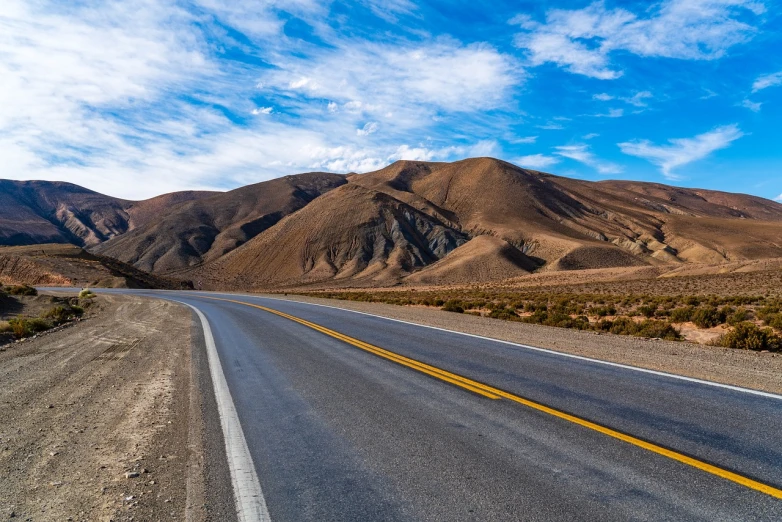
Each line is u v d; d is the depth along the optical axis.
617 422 5.50
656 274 83.31
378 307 25.83
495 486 3.98
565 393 6.80
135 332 16.34
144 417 6.26
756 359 9.48
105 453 5.04
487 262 130.62
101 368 9.83
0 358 11.28
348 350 10.99
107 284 65.38
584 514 3.50
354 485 4.09
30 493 4.15
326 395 7.01
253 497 3.92
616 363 9.01
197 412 6.38
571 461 4.44
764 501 3.64
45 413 6.57
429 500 3.77
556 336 13.09
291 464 4.57
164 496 4.01
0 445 5.34
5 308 27.47
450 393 6.94
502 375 8.03
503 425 5.48
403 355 10.11
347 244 162.00
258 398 6.97
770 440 4.87
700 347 11.12
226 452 4.93
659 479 4.04
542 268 141.12
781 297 35.56
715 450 4.63
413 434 5.27
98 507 3.86
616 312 29.14
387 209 175.75
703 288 51.56
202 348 12.15
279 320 18.70
